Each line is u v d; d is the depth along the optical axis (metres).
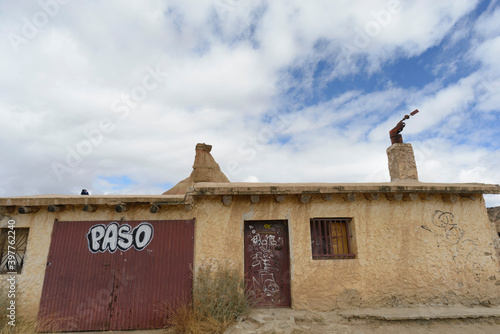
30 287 5.69
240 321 5.24
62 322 5.52
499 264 6.59
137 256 5.88
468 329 5.23
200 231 6.04
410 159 8.21
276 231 6.31
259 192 5.82
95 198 5.78
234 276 5.69
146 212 6.12
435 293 6.02
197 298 5.46
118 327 5.53
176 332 5.23
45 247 5.89
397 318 5.35
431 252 6.22
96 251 5.88
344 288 5.89
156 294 5.70
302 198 6.06
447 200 6.47
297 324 5.21
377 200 6.40
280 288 6.05
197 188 5.80
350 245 6.32
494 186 6.44
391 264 6.09
